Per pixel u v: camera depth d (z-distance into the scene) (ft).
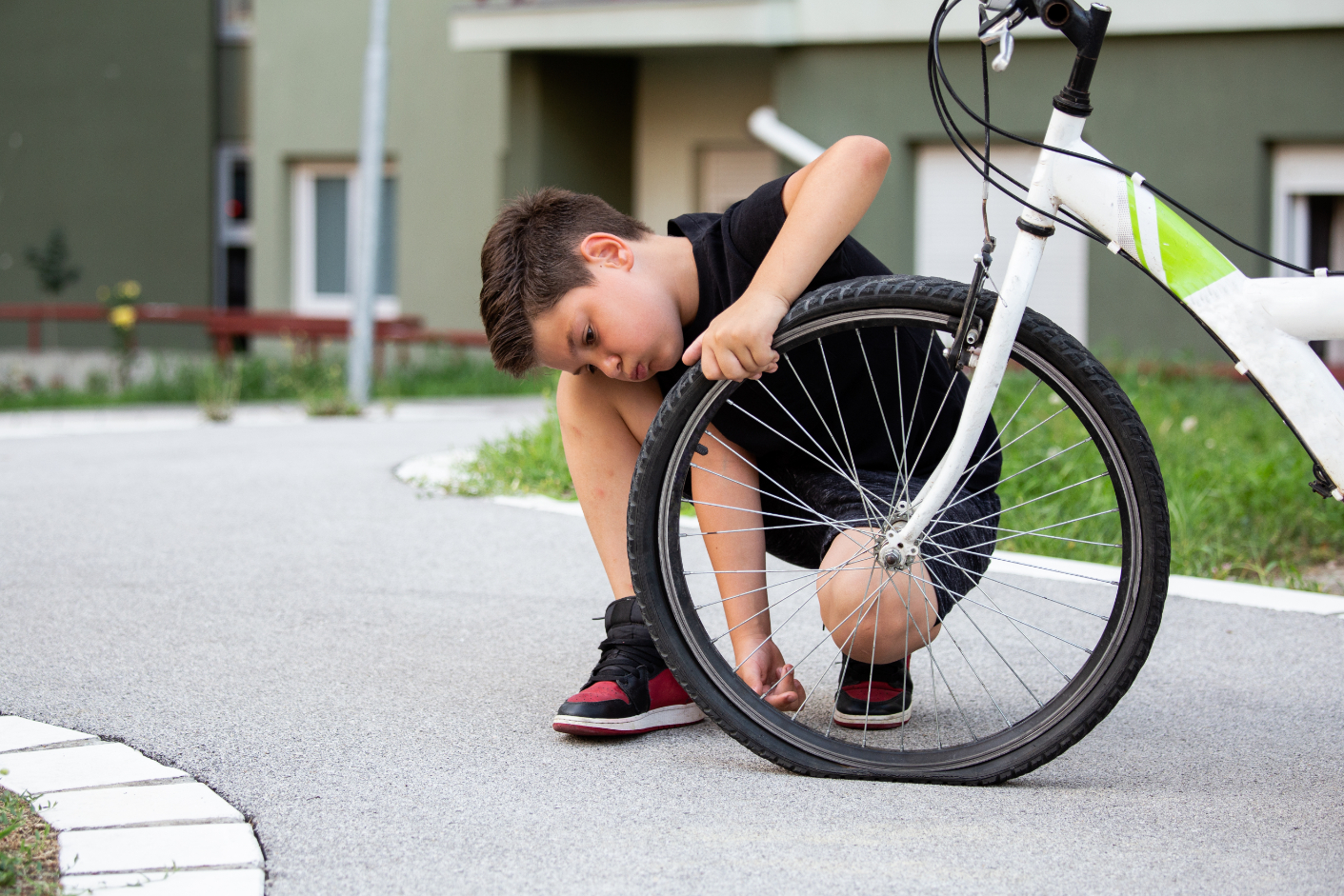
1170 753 7.86
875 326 7.02
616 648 8.18
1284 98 33.17
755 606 8.04
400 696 8.94
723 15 38.75
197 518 15.44
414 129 47.47
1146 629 6.91
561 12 41.52
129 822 6.70
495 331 7.52
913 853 6.35
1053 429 18.33
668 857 6.32
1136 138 34.63
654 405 8.17
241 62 53.31
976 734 8.22
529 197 7.66
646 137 47.29
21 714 8.52
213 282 53.93
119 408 38.83
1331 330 6.37
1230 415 23.36
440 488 17.51
